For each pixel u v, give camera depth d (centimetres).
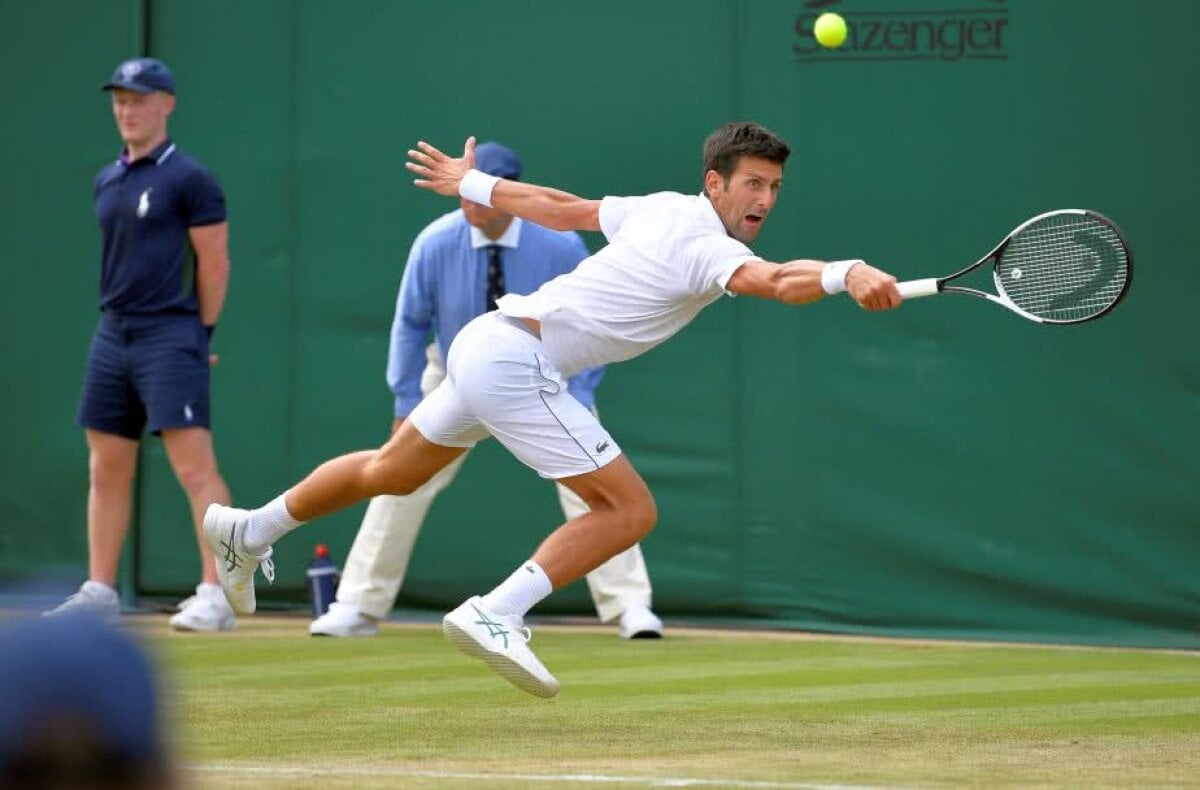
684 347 2952
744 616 2939
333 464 1838
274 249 3116
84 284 3195
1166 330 2766
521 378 1680
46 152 3209
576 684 2081
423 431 1758
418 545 3047
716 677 2175
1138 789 1271
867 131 2883
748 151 1686
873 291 1493
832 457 2892
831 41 2544
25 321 3212
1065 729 1681
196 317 2664
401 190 3073
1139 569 2770
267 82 3120
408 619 3028
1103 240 1636
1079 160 2811
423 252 2583
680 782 1282
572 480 1694
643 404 2966
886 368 2873
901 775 1343
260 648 2492
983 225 2844
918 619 2861
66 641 291
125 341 2641
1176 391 2764
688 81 2966
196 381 2653
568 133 3012
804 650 2578
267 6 3117
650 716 1762
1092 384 2792
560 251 2598
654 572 2964
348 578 2736
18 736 285
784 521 2912
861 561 2883
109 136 3189
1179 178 2772
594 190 3006
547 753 1481
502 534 3019
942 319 2853
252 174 3125
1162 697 1984
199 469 2666
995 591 2831
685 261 1650
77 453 3188
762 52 2930
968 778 1328
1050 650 2631
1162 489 2766
